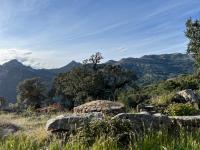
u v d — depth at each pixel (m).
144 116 11.38
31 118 30.36
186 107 19.08
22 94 109.19
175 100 24.73
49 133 12.23
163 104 23.33
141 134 9.72
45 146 10.52
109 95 89.88
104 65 96.88
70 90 94.69
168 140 8.83
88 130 10.98
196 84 57.44
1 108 50.69
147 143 8.39
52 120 12.48
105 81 92.44
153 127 11.17
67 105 98.75
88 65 97.88
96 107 18.30
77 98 91.56
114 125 10.88
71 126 11.98
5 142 10.23
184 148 7.99
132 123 11.10
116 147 9.08
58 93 103.25
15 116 34.91
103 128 10.93
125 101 34.31
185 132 9.87
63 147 9.30
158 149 8.22
